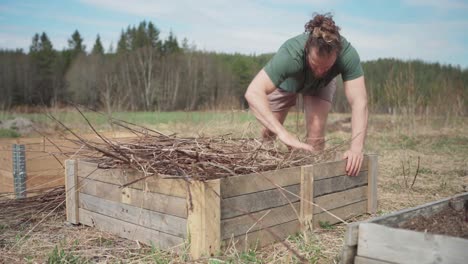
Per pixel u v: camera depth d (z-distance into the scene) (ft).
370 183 12.25
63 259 8.47
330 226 10.80
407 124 40.68
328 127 45.93
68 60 146.00
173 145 10.23
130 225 9.75
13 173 13.82
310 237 9.79
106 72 125.29
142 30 187.42
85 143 10.56
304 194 10.12
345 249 6.98
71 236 10.21
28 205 12.62
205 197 8.10
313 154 11.53
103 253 9.04
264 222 9.26
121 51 159.94
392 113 43.65
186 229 8.55
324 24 11.27
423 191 15.74
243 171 9.74
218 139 11.86
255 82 12.49
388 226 7.12
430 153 27.86
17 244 9.61
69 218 11.23
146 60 138.72
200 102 133.80
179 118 57.21
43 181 14.24
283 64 12.21
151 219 9.25
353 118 12.23
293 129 34.68
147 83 128.06
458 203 8.82
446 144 32.68
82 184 10.96
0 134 34.60
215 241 8.29
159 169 9.23
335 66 12.53
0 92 116.47
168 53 182.09
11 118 50.21
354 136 11.89
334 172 11.08
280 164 10.39
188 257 8.34
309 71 12.85
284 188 9.68
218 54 172.04
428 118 42.50
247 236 8.91
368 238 6.87
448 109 45.34
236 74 145.28
